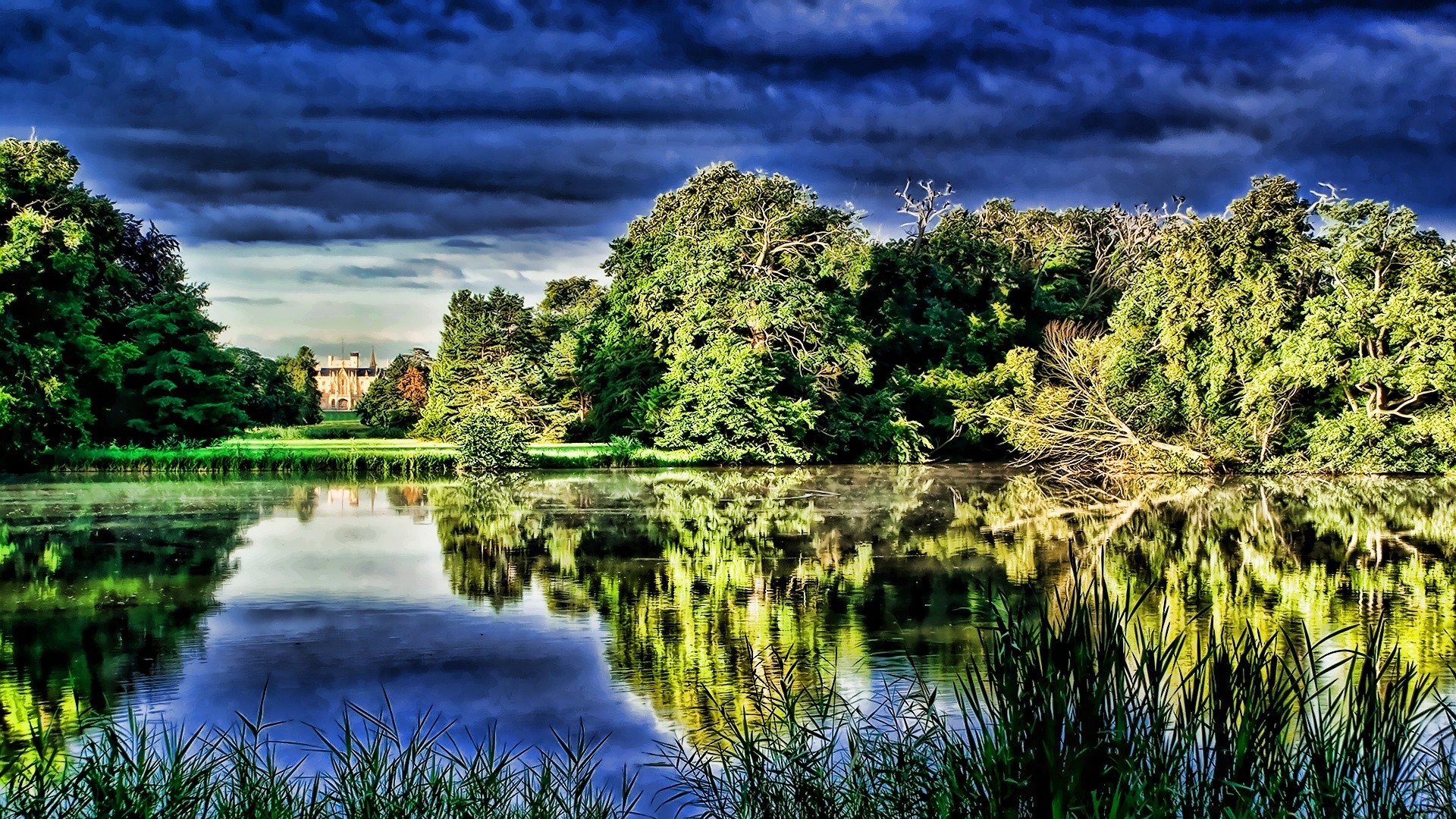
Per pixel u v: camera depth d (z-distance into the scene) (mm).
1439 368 35250
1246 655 5637
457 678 10414
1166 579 15867
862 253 50500
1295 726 6930
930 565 17219
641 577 16047
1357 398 38844
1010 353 47250
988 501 28266
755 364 45125
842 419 47781
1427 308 35531
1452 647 11375
